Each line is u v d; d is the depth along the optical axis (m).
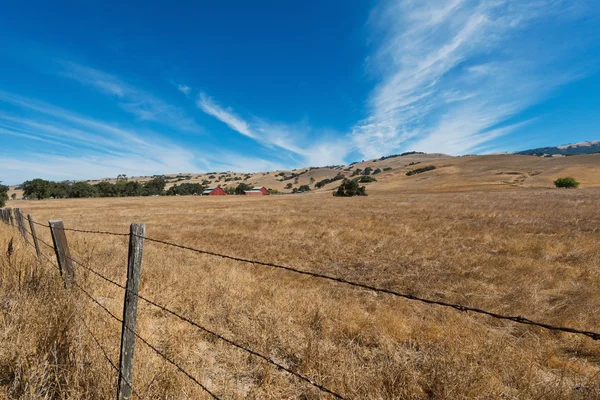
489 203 30.47
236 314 5.01
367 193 84.25
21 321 3.33
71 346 3.04
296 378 3.47
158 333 4.18
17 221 8.82
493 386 3.19
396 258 9.99
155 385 2.76
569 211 20.91
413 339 4.52
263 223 19.95
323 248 11.60
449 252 10.41
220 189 124.25
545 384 3.27
